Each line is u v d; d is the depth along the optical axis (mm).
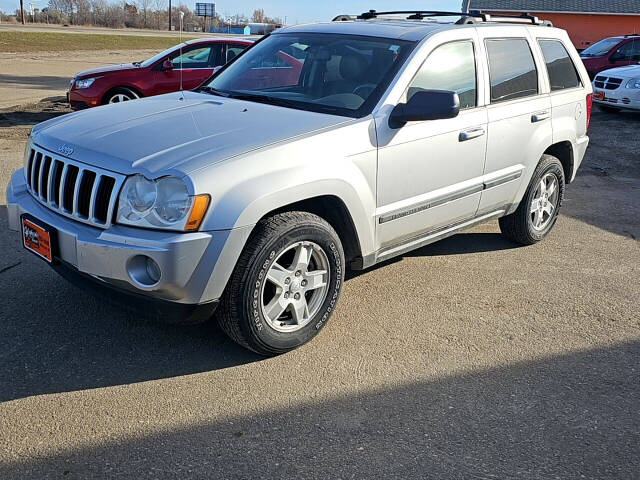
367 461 2951
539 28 5703
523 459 3014
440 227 4781
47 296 4434
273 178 3477
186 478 2793
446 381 3654
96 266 3365
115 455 2918
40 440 3000
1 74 20500
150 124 3885
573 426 3283
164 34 54875
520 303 4742
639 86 14102
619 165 9938
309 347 3967
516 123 5172
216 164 3350
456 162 4641
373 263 4336
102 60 28672
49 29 52719
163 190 3268
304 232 3662
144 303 3377
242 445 3027
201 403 3350
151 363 3705
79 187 3494
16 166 8070
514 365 3865
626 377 3779
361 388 3547
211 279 3342
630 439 3197
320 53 4641
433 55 4504
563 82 5898
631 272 5441
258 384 3543
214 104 4363
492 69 5004
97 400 3332
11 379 3475
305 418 3256
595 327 4414
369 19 5484
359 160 3936
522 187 5461
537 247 5988
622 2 33281
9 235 5551
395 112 4113
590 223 6824
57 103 14133
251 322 3570
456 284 5031
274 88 4703
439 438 3141
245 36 12758
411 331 4234
